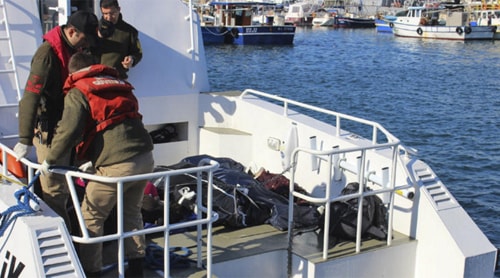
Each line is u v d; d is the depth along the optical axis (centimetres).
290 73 3581
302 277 479
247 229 529
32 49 554
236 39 5097
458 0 7088
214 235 514
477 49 4988
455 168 1600
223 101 684
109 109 389
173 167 582
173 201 522
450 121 2200
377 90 2952
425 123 2177
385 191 495
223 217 521
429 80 3291
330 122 2195
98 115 388
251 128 668
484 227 1177
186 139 685
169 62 658
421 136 1980
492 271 494
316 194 597
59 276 360
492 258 489
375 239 515
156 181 564
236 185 556
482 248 486
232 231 523
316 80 3300
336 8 9206
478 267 484
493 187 1431
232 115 686
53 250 367
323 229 527
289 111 652
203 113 685
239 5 5356
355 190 529
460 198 1355
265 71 3659
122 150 391
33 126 404
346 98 2742
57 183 430
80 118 380
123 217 420
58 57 414
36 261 359
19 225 379
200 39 679
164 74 657
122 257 389
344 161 565
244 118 673
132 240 424
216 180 559
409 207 517
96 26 420
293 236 505
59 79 417
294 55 4528
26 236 369
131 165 394
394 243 506
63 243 372
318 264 469
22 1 553
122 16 629
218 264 462
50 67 409
